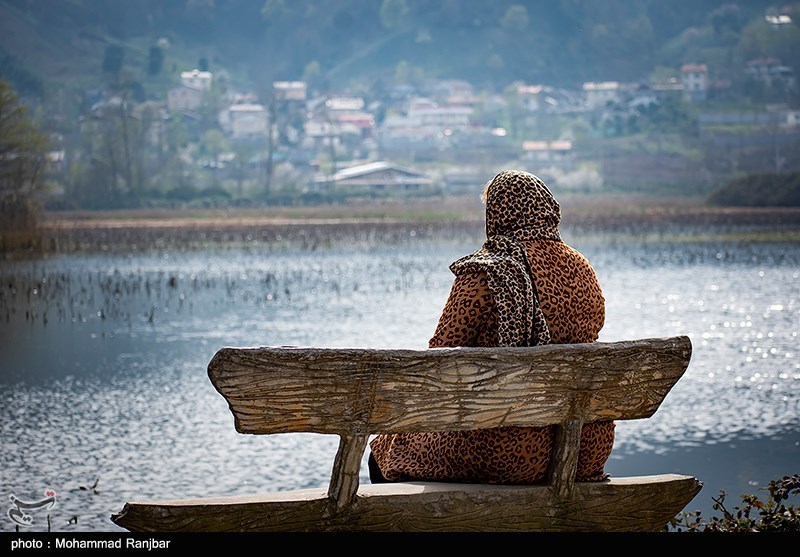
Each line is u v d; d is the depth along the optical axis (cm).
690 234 9800
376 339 3073
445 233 10188
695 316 3603
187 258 7606
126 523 624
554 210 785
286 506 651
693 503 1240
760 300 4159
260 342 3023
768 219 11750
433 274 5728
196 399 2089
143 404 2038
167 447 1655
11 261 7312
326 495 668
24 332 3309
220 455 1598
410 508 679
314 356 639
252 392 630
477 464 734
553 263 765
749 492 1295
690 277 5369
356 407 654
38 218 10206
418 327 3353
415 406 670
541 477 740
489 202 782
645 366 735
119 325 3494
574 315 764
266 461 1558
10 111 12281
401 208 17888
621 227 10375
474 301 741
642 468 1431
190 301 4300
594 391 720
